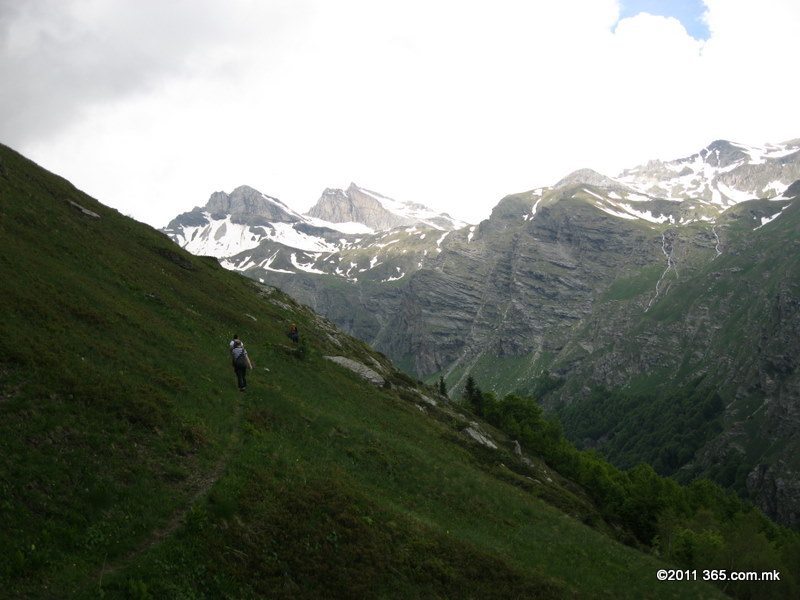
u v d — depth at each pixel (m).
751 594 46.88
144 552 19.30
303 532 24.17
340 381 52.78
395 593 23.77
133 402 26.30
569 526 40.72
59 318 30.45
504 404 116.81
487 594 26.14
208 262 78.50
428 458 41.44
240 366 35.97
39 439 21.06
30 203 48.62
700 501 98.56
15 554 16.45
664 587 34.00
